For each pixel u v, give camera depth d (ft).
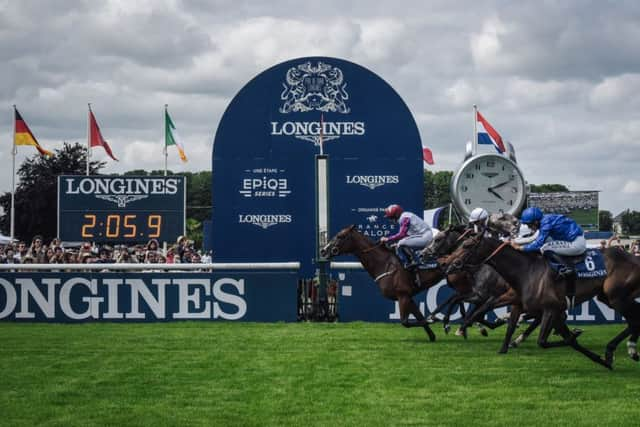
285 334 35.50
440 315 40.60
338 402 22.09
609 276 28.96
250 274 40.65
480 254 28.84
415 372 26.32
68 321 40.50
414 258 34.55
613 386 24.18
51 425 19.85
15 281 40.63
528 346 32.35
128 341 33.32
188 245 55.26
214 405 21.83
